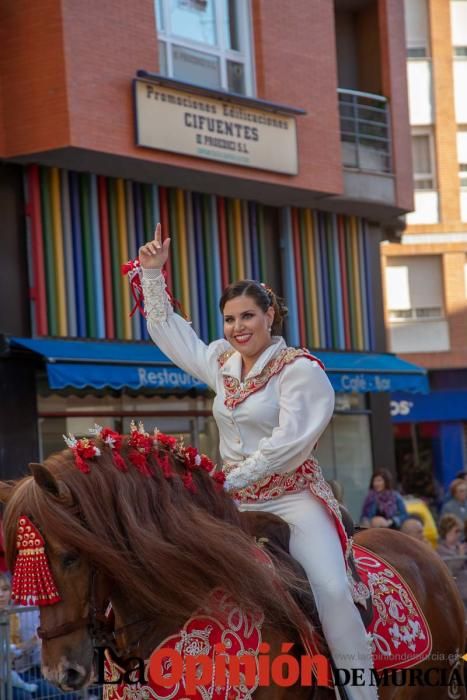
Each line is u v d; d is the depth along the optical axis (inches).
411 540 242.4
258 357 199.3
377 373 677.3
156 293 208.5
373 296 737.0
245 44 633.6
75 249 565.9
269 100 629.9
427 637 221.5
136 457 183.6
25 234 551.2
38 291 548.4
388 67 741.3
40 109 528.7
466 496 599.8
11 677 323.0
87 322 567.5
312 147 649.6
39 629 171.8
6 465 528.7
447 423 1062.4
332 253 711.1
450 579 241.9
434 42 1117.1
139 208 598.5
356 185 690.2
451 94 1120.2
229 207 649.6
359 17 761.6
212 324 628.7
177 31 599.8
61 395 559.8
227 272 642.2
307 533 196.4
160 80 556.7
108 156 543.8
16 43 534.0
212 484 190.5
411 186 738.8
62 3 524.7
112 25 546.0
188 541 179.2
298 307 681.0
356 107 705.6
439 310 1102.4
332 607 191.9
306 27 656.4
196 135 575.8
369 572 219.6
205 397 629.3
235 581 180.1
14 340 528.7
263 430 196.7
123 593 181.2
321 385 192.7
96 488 177.2
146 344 586.9
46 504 171.5
